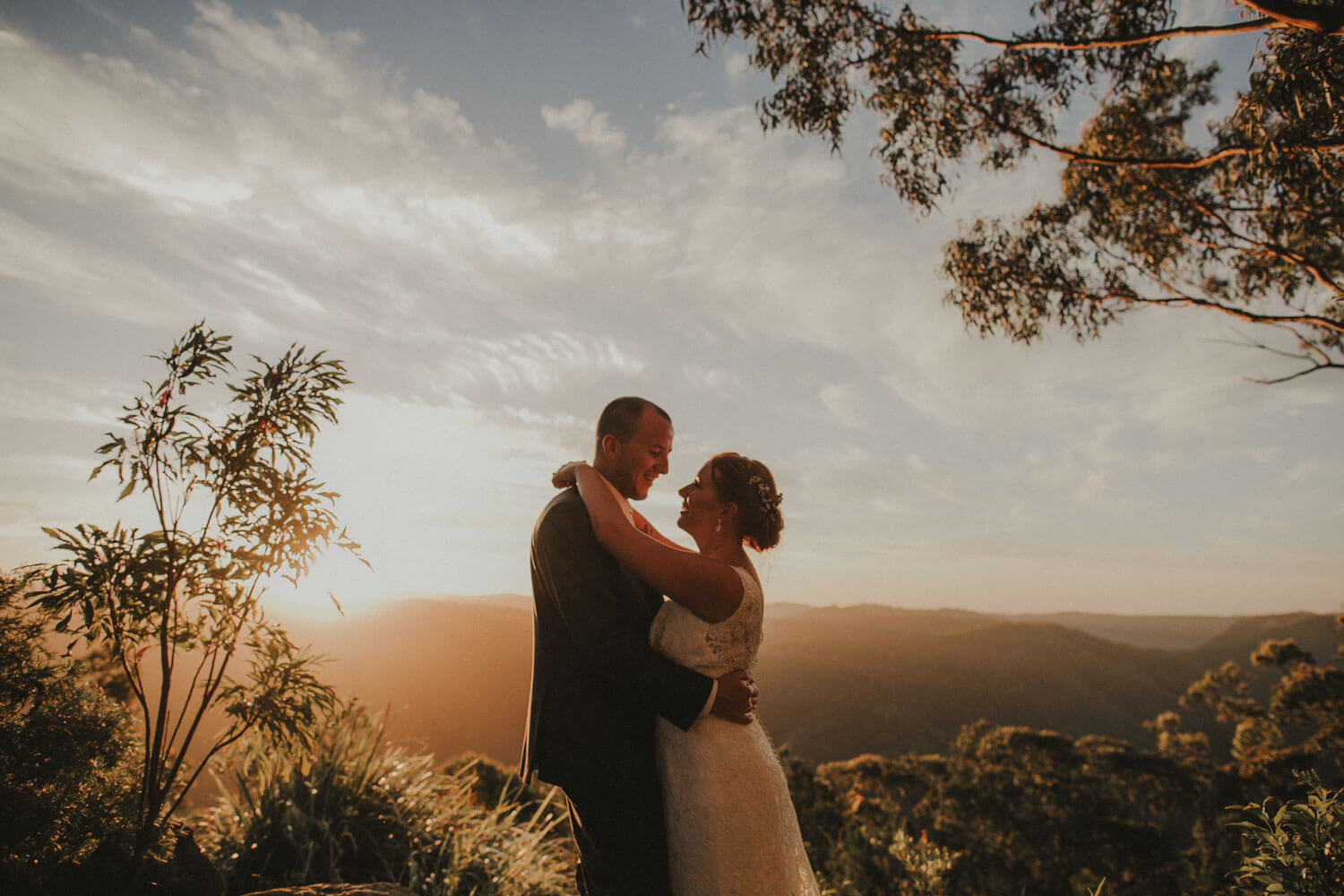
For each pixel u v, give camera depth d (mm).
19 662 2342
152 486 2787
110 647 2699
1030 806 30969
